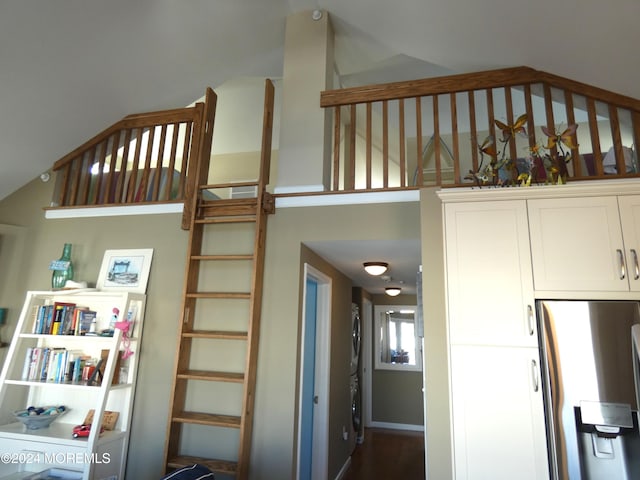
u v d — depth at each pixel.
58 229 3.71
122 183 3.71
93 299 3.44
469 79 3.08
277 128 5.78
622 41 2.28
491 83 3.04
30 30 2.63
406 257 3.60
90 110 3.49
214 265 3.24
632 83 2.60
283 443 2.79
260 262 3.07
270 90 3.35
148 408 3.08
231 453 2.88
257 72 4.56
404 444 5.72
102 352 3.17
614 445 1.92
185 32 3.32
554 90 3.08
